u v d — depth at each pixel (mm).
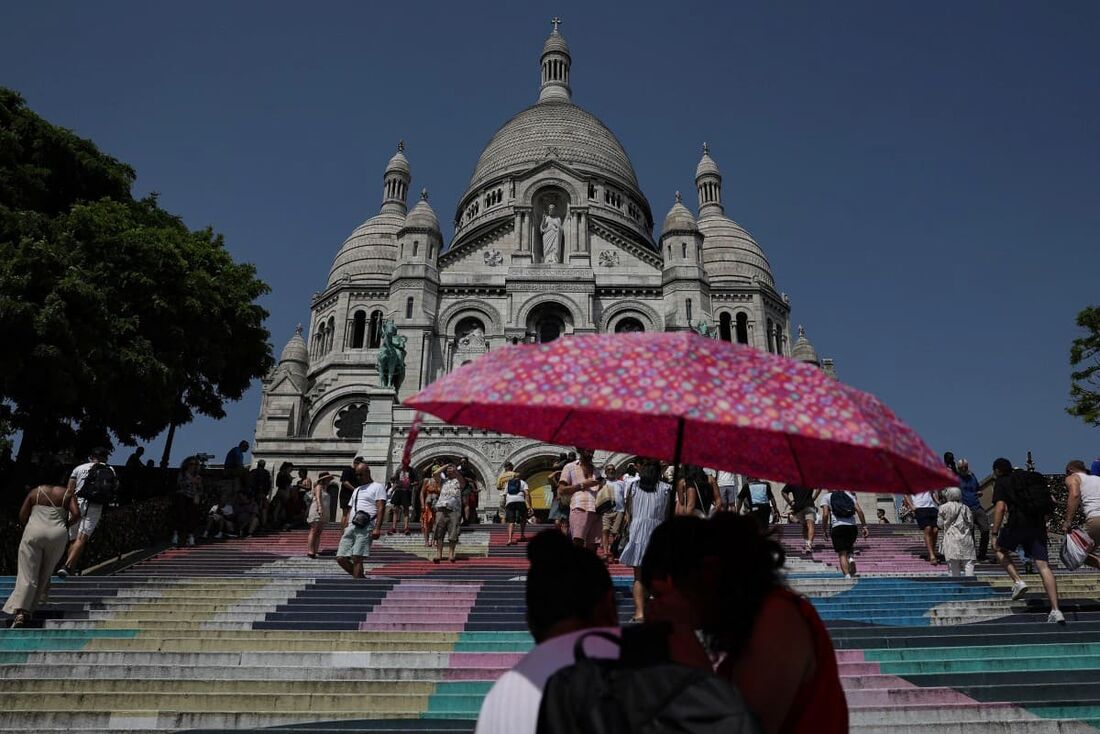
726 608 4316
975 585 16406
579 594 4062
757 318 62375
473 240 54906
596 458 41406
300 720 9891
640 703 3383
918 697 10305
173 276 30984
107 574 19297
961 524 17531
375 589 16141
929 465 4566
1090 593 16297
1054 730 9414
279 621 14016
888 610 14492
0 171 30547
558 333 52469
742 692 4105
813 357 61750
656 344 4695
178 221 38219
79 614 14102
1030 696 10391
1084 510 13727
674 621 4438
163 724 9734
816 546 23750
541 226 56531
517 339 51156
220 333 33375
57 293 26438
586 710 3393
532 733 3482
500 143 77500
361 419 59000
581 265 53406
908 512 31938
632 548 12508
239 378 37906
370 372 60000
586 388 4375
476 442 42094
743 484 24125
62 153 33531
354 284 63094
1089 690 10484
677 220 54625
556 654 3719
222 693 10469
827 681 4180
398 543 24859
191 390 36906
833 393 4578
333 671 11188
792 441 5570
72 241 28891
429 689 10664
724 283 63625
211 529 26031
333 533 27672
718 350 4727
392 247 67250
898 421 4801
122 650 12297
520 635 12797
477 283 53156
